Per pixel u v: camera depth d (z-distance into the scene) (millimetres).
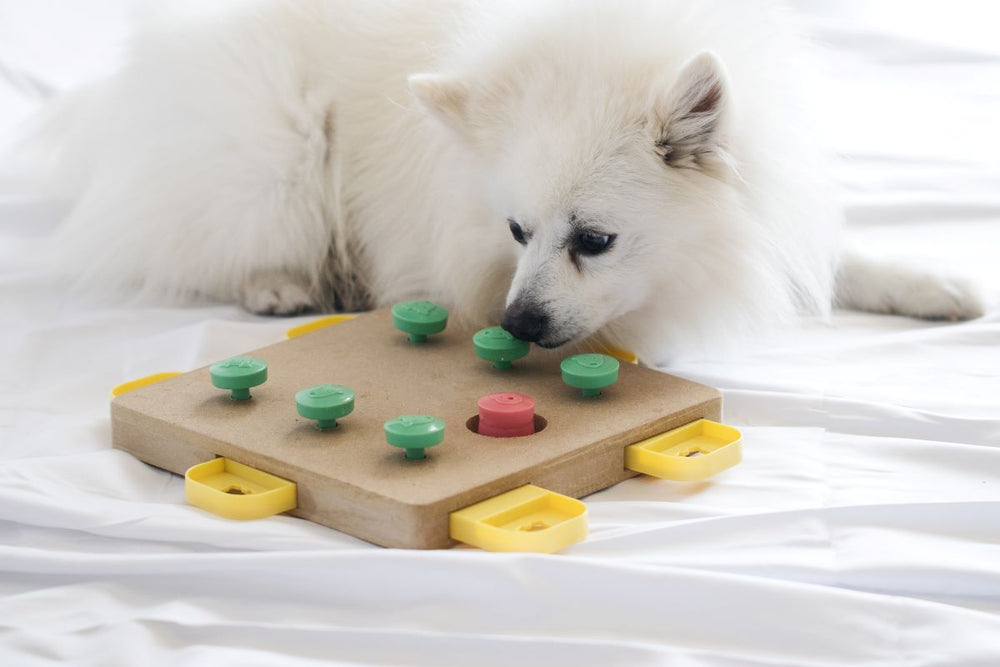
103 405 1642
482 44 1666
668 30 1615
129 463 1546
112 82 1900
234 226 1807
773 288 1657
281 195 1804
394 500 1439
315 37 1818
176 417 1541
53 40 2459
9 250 1907
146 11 1861
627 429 1526
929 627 1365
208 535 1450
